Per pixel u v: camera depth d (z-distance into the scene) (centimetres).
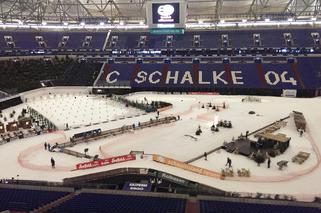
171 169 3048
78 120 4841
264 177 2917
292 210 2202
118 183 3080
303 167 3122
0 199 2459
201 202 2373
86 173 3028
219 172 3005
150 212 2172
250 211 2180
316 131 4212
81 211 2194
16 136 4075
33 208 2317
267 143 3516
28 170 3148
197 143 3791
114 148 3700
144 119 4844
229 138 3938
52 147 3684
